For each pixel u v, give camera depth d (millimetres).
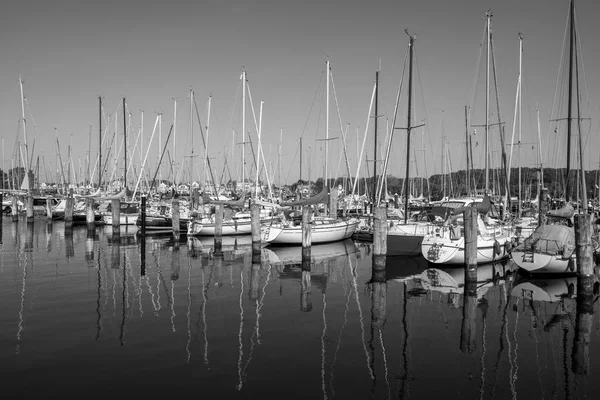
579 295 16375
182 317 13516
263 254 27906
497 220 27891
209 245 32000
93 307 14477
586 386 9305
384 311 14680
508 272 21688
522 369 10125
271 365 10023
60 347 10852
